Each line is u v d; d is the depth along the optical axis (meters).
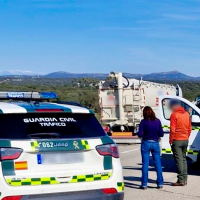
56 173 5.30
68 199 5.31
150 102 19.62
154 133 8.47
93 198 5.44
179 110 8.80
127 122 18.97
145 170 8.53
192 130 9.80
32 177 5.20
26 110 5.55
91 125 5.83
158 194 8.13
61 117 5.72
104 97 19.30
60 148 5.38
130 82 19.11
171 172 10.54
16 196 5.10
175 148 8.80
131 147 17.11
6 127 5.36
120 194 5.67
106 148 5.65
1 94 6.54
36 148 5.27
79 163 5.47
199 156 9.73
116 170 5.67
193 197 7.91
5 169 5.12
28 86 32.34
